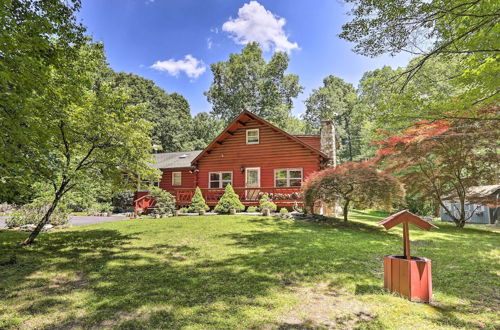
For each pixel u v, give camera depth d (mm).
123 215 16828
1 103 4367
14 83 4523
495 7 4070
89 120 6762
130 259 5641
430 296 3547
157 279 4402
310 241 7254
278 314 3162
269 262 5332
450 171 11508
